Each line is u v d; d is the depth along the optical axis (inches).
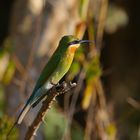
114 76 703.7
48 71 426.9
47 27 526.6
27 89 494.6
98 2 495.8
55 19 527.5
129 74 713.6
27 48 532.1
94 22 498.6
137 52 720.3
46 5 528.4
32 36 535.2
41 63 522.3
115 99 684.7
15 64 493.0
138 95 710.5
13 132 436.1
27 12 542.6
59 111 505.0
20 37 538.0
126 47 718.5
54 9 526.9
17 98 533.3
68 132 488.4
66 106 490.3
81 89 503.2
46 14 528.4
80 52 466.9
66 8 528.7
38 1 545.3
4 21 739.4
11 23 558.3
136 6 709.3
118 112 668.1
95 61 473.7
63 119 500.4
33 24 540.4
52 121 501.0
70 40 440.1
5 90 539.8
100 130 482.9
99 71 471.8
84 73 474.6
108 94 684.1
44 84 422.3
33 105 386.6
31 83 495.5
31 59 496.4
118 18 641.6
